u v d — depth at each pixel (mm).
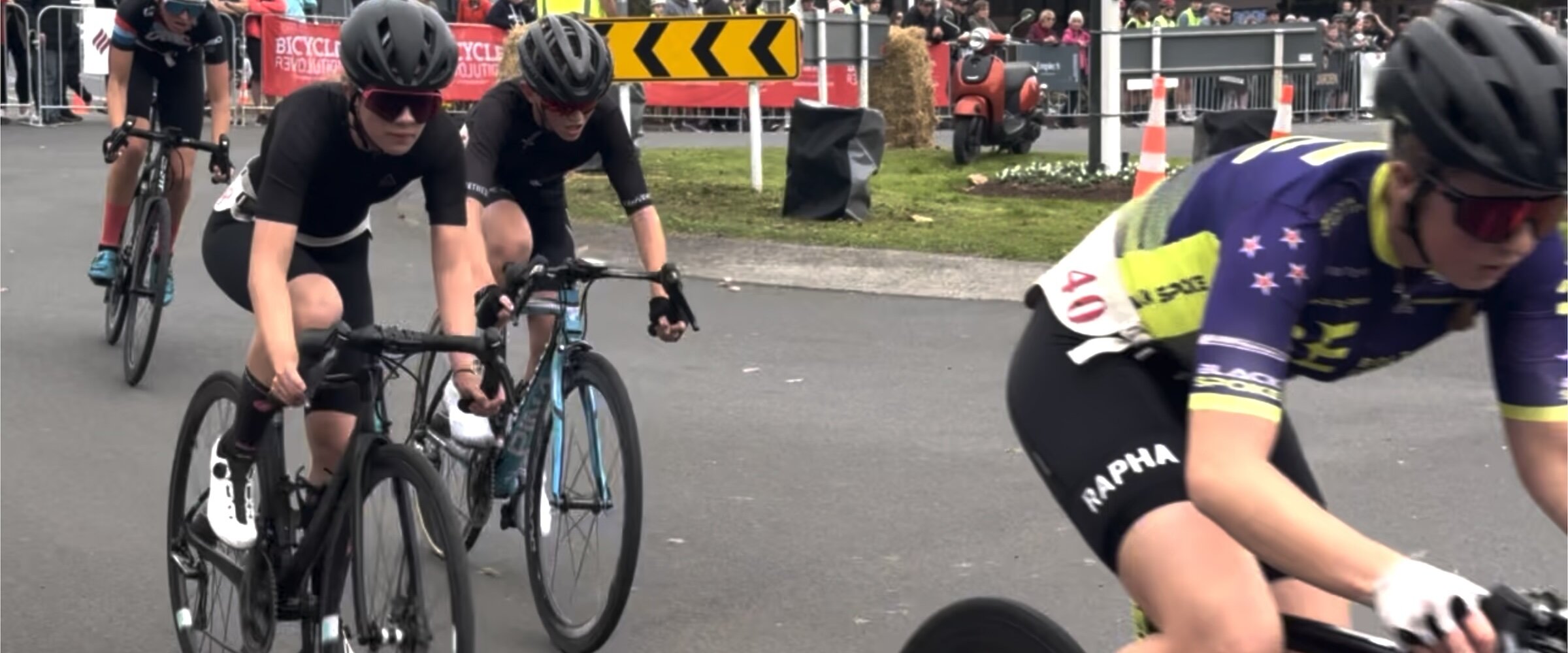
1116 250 2395
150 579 4352
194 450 3779
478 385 3283
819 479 5230
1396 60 1887
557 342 4020
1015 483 5176
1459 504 4867
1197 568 2109
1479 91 1768
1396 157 1912
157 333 6699
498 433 4160
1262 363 1997
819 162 10133
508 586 4430
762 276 8539
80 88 15336
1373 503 4879
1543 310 2123
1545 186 1760
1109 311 2377
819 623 4055
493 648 3996
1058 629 2318
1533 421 2156
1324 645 2123
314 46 15977
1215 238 2227
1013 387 2516
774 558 4523
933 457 5469
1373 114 2051
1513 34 1810
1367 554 1796
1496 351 2180
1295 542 1841
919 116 15891
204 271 8414
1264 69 12023
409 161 3441
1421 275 2070
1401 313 2146
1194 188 2297
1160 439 2254
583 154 4297
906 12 19953
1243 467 1916
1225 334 2018
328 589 3170
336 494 3148
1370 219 2029
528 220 4496
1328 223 2041
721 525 4801
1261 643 2053
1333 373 2295
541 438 4066
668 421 5906
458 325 3434
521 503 4176
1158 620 2170
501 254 4395
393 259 8922
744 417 5969
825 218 10172
